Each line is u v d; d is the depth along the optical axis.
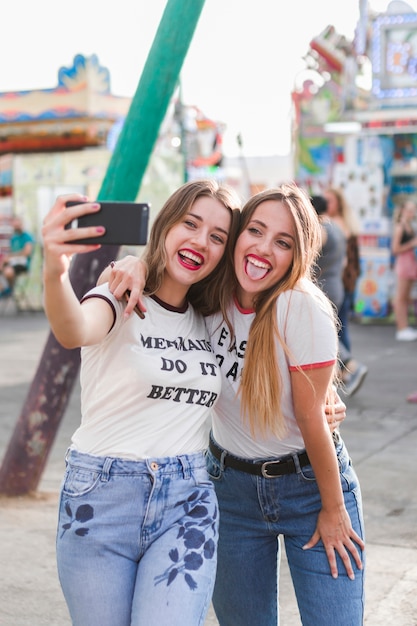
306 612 2.86
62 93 19.41
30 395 5.64
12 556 4.68
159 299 2.76
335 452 2.82
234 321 2.84
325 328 2.73
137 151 5.27
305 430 2.76
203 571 2.54
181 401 2.68
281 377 2.76
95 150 18.34
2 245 19.66
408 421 7.93
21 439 5.64
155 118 5.23
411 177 15.88
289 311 2.72
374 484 5.91
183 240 2.73
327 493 2.79
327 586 2.82
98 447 2.64
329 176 16.22
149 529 2.62
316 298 2.75
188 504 2.66
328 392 2.87
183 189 2.78
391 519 5.21
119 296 2.65
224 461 2.93
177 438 2.67
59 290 2.40
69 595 2.62
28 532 5.03
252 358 2.76
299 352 2.72
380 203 15.97
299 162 16.38
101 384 2.65
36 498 5.63
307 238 2.77
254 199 2.79
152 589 2.52
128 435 2.63
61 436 7.57
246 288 2.77
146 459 2.62
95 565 2.59
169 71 5.16
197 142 19.23
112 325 2.63
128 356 2.63
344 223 9.95
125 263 2.72
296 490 2.86
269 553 2.99
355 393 9.20
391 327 15.65
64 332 2.46
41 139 19.69
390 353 12.36
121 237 2.37
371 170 15.99
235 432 2.89
